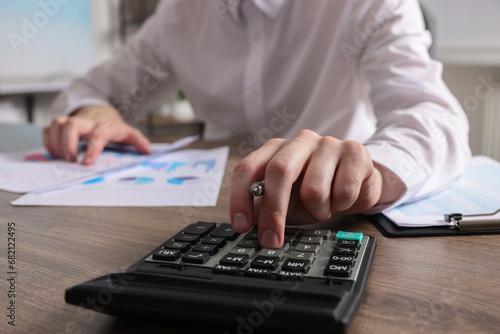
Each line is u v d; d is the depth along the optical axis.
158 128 3.12
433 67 0.76
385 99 0.73
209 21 1.12
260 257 0.31
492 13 1.98
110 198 0.56
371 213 0.47
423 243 0.39
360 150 0.41
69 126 0.80
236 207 0.36
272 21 1.03
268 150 0.39
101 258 0.37
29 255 0.38
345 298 0.25
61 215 0.50
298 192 0.41
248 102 1.08
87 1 3.07
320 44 0.99
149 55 1.22
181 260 0.32
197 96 1.18
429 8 2.13
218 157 0.77
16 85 2.48
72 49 3.00
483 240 0.39
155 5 3.15
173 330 0.26
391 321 0.26
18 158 0.80
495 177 0.59
